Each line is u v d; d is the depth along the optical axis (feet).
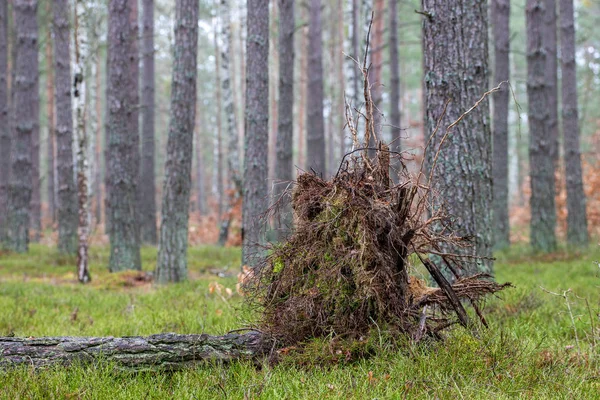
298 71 122.01
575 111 42.91
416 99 145.18
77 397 10.73
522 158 120.06
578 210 42.45
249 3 33.47
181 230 31.37
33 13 47.57
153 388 11.39
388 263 13.07
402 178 13.57
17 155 46.21
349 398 10.84
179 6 31.63
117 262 35.65
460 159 19.81
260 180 32.86
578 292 23.24
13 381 11.18
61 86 45.06
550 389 11.53
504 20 46.39
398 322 13.09
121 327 18.21
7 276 33.50
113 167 35.88
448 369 12.01
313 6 53.31
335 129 94.84
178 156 31.27
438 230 19.62
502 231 45.68
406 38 91.61
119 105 35.88
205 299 23.57
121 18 36.01
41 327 18.49
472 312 18.03
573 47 43.11
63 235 44.37
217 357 12.88
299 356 12.78
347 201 13.30
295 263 13.64
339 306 13.05
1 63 52.16
